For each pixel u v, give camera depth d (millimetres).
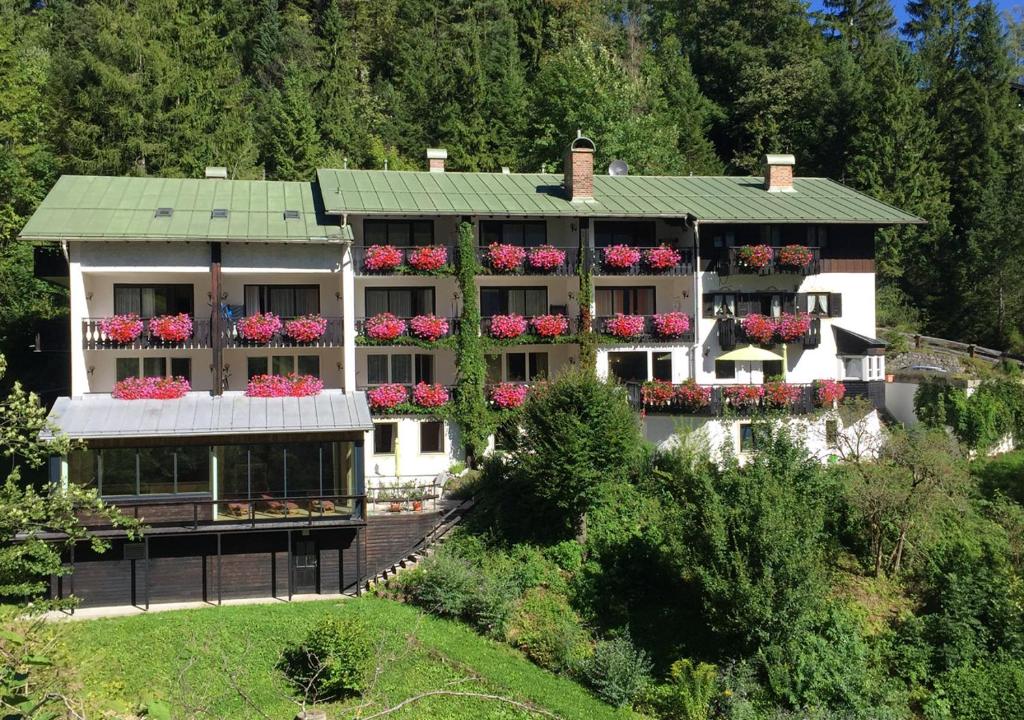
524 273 35562
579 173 36875
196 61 53594
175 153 46469
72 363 30562
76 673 13984
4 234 39875
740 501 25594
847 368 38344
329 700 22109
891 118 54469
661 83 65250
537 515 29859
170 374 33188
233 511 27984
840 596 27609
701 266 37531
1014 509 30703
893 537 29438
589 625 26719
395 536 29484
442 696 22438
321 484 28609
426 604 27094
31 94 42312
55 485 17312
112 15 48438
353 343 33250
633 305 38438
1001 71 61094
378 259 33438
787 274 37906
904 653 25719
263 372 34125
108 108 44000
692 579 26156
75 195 33094
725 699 23469
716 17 72062
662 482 31625
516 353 37125
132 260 31219
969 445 36438
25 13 62531
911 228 53156
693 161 60844
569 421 28250
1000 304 50594
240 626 25016
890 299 52688
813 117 61500
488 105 60625
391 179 37500
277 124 55938
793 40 69000
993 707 24203
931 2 71312
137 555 27453
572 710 22625
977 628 26188
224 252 32094
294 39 70562
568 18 73750
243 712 21031
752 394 34719
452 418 34281
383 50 75875
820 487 28734
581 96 54938
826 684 23969
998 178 55375
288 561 28203
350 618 24125
